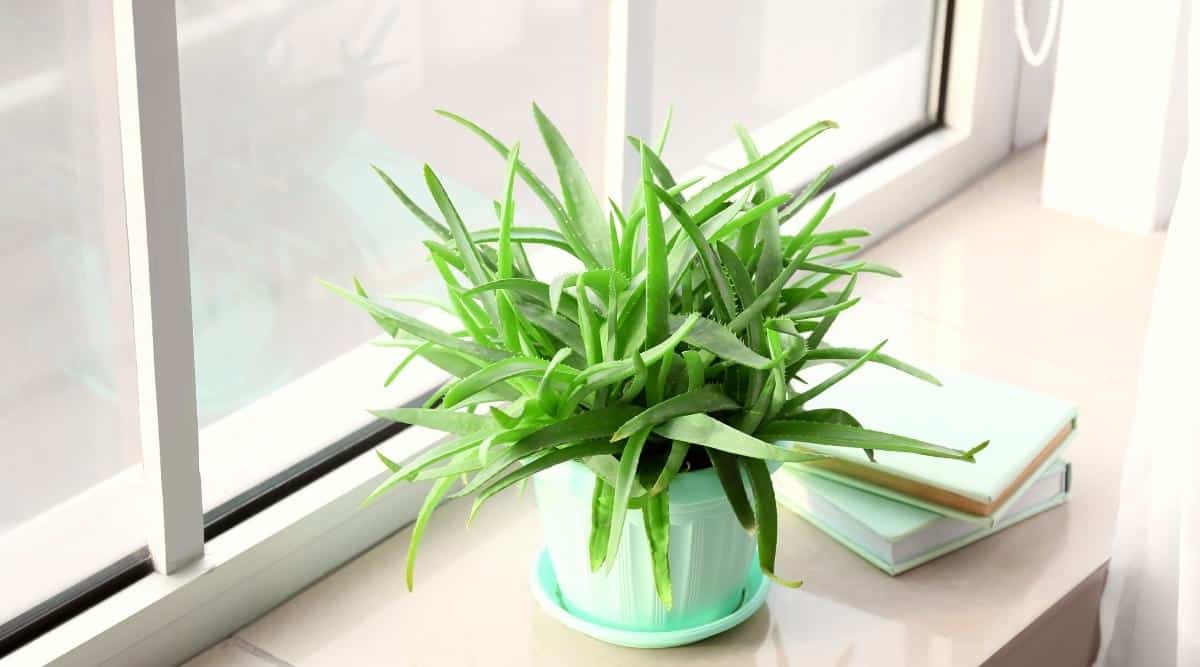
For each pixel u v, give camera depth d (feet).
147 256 3.28
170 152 3.24
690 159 5.04
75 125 3.31
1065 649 4.04
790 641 3.71
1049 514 4.20
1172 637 4.11
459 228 3.34
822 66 5.33
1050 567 3.99
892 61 5.58
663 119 4.88
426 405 3.51
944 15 5.64
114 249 3.47
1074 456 4.42
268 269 3.89
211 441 3.87
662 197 3.08
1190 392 3.84
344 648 3.70
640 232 3.59
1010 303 5.10
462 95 4.20
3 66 3.16
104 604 3.55
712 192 3.32
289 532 3.80
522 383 3.38
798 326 3.56
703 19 4.85
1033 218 5.62
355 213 4.05
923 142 5.72
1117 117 5.39
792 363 3.45
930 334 4.91
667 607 3.29
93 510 3.60
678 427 3.21
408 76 4.04
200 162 3.67
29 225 3.32
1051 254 5.39
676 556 3.45
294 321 3.99
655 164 3.48
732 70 5.03
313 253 3.98
